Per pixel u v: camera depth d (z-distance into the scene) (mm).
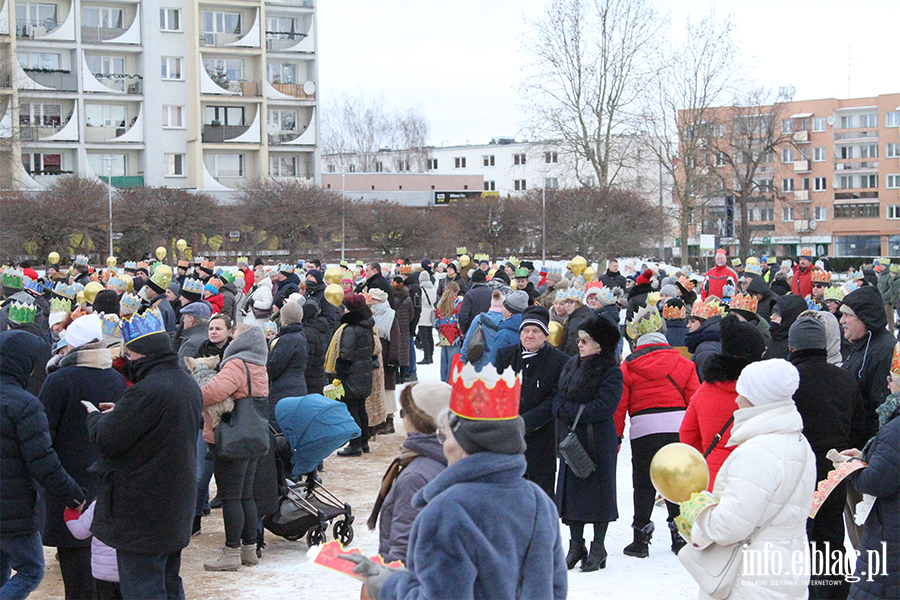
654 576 6414
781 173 91625
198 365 7074
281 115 52125
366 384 10469
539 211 45500
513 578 3010
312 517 7180
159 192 38500
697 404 5852
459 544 2951
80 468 5566
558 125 47312
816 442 5660
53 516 5531
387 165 95312
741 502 3992
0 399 5203
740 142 55781
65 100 46812
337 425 7152
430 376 16375
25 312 6734
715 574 4113
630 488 9203
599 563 6613
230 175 50688
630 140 48812
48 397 5523
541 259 45656
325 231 41875
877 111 88875
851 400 5758
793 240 88750
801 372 5777
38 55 46188
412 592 3020
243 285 15594
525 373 6750
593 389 6371
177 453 5047
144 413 4938
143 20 47750
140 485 4977
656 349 6902
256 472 7020
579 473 6328
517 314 8680
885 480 4254
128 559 5031
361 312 10445
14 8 44500
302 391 8523
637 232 45688
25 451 5211
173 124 49000
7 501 5250
